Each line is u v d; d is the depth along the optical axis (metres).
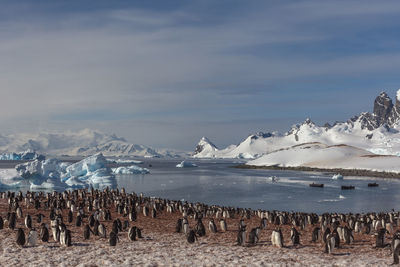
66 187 98.00
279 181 137.62
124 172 181.88
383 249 26.36
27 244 25.61
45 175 105.81
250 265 20.95
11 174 107.88
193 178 152.00
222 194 94.69
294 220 40.03
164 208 52.78
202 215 44.81
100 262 21.17
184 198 86.69
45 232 26.83
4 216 39.78
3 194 67.19
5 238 27.97
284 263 21.48
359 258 23.30
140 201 57.91
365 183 133.75
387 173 178.25
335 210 69.94
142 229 34.66
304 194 95.31
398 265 21.28
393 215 46.00
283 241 26.95
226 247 26.50
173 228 35.91
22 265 20.56
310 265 21.17
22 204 53.00
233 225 38.69
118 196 62.81
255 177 159.12
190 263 21.20
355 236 32.62
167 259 22.22
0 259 21.73
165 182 131.38
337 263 21.73
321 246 27.42
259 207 72.69
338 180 147.12
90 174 120.94
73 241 27.44
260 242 28.72
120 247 25.80
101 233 29.06
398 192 102.44
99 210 39.69
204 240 29.44
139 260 21.84
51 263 20.91
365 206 75.50
